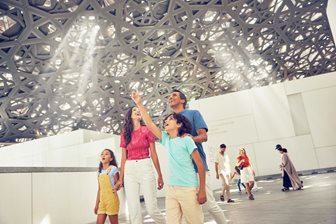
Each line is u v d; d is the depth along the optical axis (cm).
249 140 1770
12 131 3023
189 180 234
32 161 2245
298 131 1716
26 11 1869
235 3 2253
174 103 310
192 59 2875
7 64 2248
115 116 3372
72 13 1989
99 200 386
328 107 1667
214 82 3309
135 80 2955
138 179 342
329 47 2942
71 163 2030
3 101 2658
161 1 2056
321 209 423
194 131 295
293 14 2433
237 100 1838
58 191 533
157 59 2728
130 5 2062
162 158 1581
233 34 2608
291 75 3288
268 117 1759
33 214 471
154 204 336
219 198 928
